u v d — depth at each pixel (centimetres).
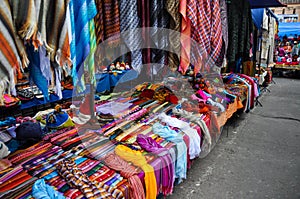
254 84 426
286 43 886
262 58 585
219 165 258
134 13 156
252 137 336
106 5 147
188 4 179
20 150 167
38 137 179
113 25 150
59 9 100
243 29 341
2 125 198
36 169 144
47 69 113
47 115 213
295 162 264
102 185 132
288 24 870
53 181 134
